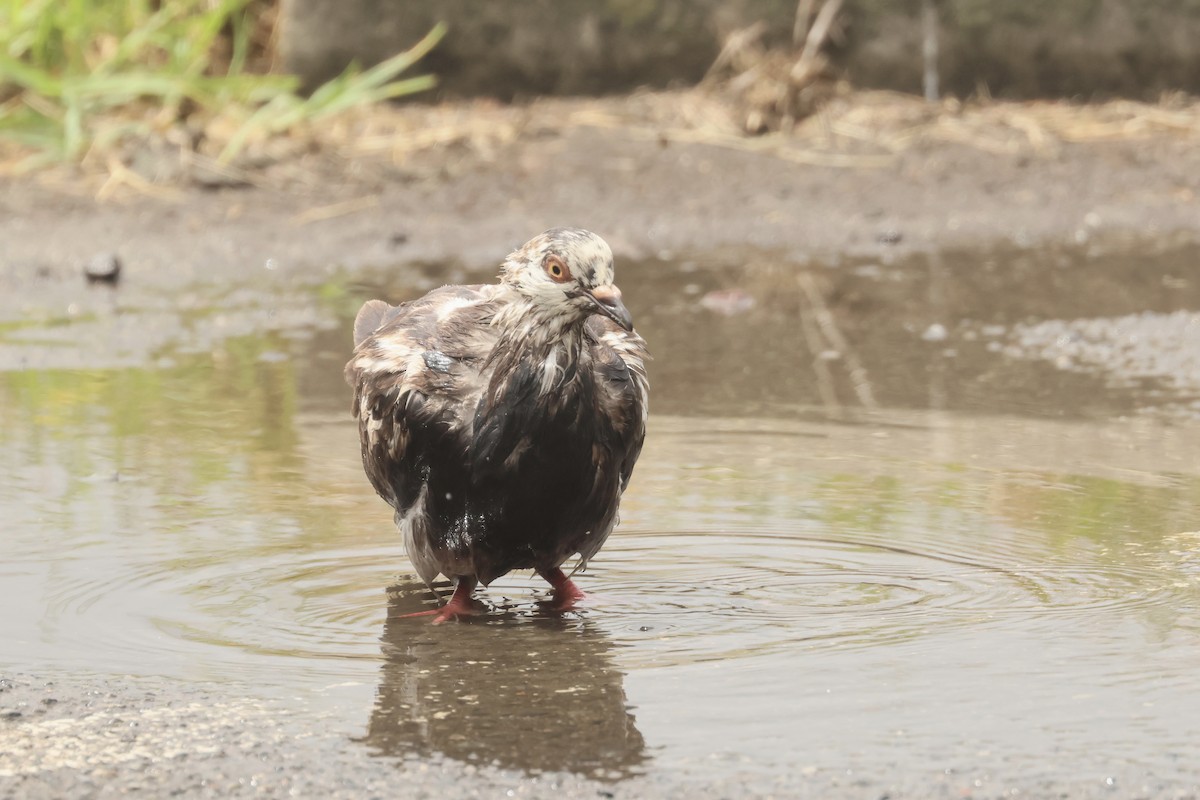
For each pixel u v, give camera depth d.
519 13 21.97
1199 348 13.74
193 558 9.33
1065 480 10.61
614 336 9.42
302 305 15.72
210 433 11.90
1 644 8.00
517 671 7.65
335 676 7.60
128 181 19.56
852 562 9.21
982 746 6.68
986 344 14.17
